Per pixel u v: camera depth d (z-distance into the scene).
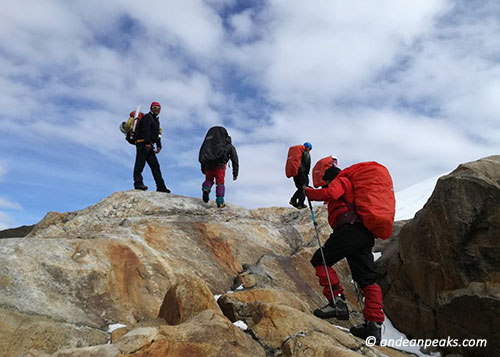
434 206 4.70
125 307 3.52
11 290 2.96
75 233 5.80
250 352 2.72
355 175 3.75
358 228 3.61
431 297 4.57
